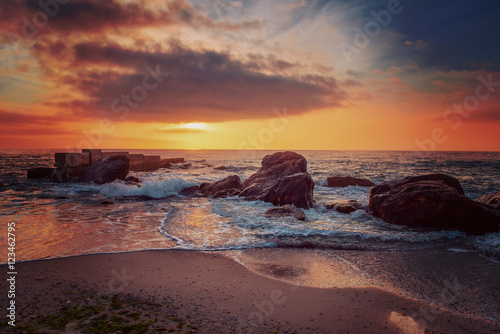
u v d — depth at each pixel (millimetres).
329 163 50031
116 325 2963
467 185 20297
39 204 11172
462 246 6211
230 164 46656
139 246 5902
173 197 13570
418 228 7566
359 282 4340
